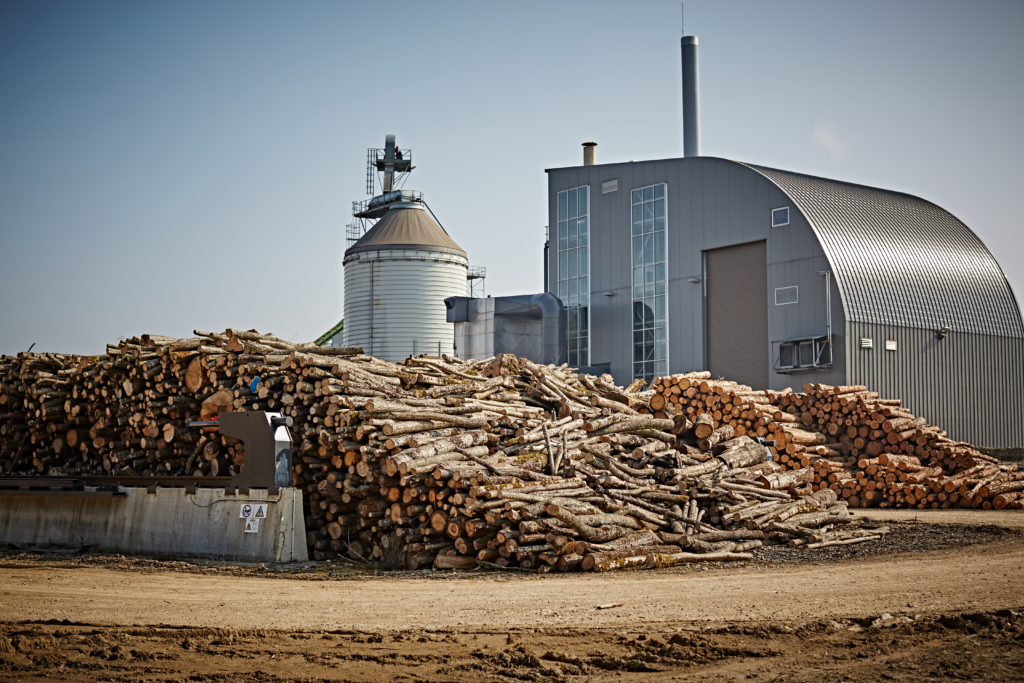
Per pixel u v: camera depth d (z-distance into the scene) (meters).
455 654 7.83
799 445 24.77
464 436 15.62
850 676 7.12
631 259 42.56
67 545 16.28
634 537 14.37
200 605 10.42
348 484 14.98
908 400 35.09
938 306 36.91
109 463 18.86
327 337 59.72
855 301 34.22
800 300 35.44
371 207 59.50
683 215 40.50
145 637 8.46
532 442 16.92
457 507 13.78
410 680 6.99
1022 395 39.25
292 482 15.25
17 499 16.94
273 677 7.04
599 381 22.67
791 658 7.70
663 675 7.18
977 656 7.72
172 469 17.92
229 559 14.77
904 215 40.28
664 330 40.84
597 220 44.34
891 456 24.02
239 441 16.64
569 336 45.12
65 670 7.17
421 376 18.14
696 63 51.06
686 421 20.70
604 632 8.72
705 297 39.34
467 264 52.28
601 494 15.40
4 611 9.88
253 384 16.62
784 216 36.44
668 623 9.15
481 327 46.38
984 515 20.73
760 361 37.06
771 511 16.67
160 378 17.94
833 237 35.44
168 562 14.38
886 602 10.16
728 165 38.88
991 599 10.20
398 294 49.50
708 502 16.28
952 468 24.11
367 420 15.12
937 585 11.30
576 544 13.38
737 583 11.83
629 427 19.27
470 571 13.53
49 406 19.80
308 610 10.08
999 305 39.38
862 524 18.42
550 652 7.84
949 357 36.69
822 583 11.69
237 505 14.98
